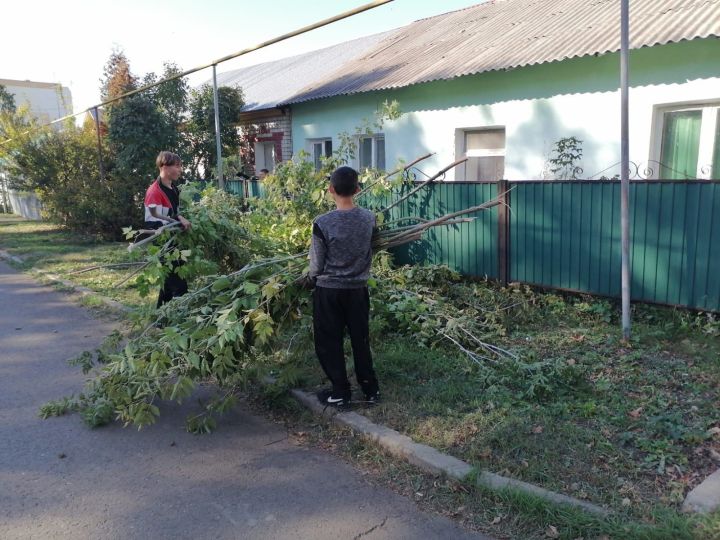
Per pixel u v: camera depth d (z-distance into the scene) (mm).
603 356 4895
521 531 2855
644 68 7484
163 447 3908
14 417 4387
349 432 3953
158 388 3961
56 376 5238
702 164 7422
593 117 8086
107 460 3734
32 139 16297
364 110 11867
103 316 7242
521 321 5852
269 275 4645
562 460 3318
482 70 8555
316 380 4715
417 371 4766
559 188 6129
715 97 6914
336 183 3941
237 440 4008
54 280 9414
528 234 6488
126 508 3199
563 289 6277
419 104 10633
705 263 5188
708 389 4160
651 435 3543
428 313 5402
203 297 4578
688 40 6602
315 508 3170
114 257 11227
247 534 2953
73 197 13805
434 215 7434
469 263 7145
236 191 11820
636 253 5645
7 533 2980
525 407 3971
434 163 10570
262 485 3418
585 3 9977
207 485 3430
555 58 7754
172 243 5480
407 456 3535
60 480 3494
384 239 4359
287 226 7145
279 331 4543
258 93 16453
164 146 14312
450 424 3803
